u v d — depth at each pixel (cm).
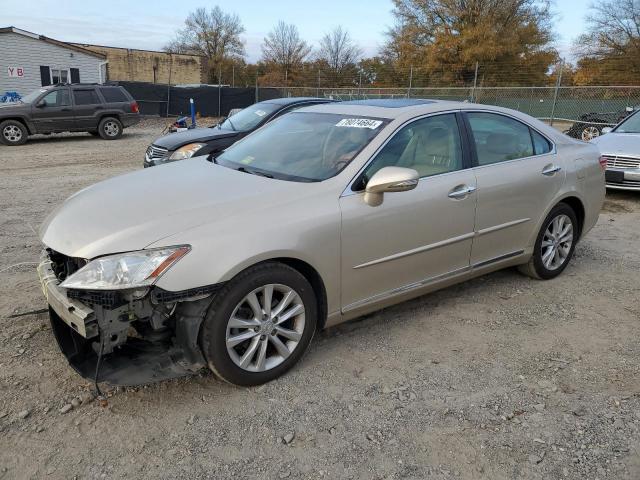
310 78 6116
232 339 294
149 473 245
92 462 251
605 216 741
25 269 484
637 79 3909
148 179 365
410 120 377
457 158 396
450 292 455
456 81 4312
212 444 264
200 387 310
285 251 300
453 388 315
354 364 338
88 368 286
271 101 925
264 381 312
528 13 4231
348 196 334
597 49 4044
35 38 2778
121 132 1783
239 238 288
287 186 332
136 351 297
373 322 397
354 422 283
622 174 819
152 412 287
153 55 4669
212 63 6819
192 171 381
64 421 278
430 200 368
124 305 275
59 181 966
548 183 451
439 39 4253
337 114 412
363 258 341
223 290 287
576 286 473
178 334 286
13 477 240
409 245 363
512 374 331
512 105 2433
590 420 285
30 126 1605
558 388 316
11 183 937
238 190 329
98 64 3023
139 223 290
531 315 414
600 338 379
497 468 251
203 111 2970
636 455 260
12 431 269
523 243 449
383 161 355
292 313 315
